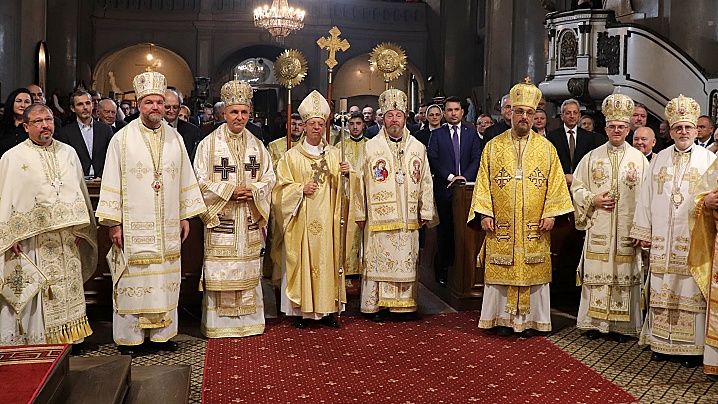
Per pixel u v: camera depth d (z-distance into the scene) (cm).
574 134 699
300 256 606
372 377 482
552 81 1189
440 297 744
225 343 562
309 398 440
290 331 600
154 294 523
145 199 522
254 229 583
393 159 639
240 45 2536
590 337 585
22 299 477
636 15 1313
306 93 2584
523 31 1492
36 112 484
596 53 1159
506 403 438
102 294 623
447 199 705
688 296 508
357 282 812
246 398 439
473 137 722
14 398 275
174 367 418
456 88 2572
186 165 550
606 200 569
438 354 538
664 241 518
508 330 591
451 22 2567
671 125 524
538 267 582
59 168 495
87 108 664
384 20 2650
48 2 2197
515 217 580
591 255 580
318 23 2575
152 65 2628
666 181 520
